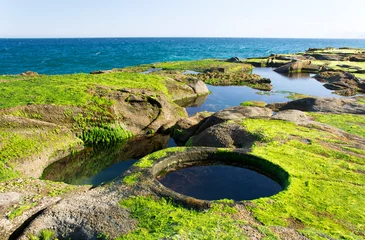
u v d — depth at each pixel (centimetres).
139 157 1908
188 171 1355
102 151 1975
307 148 1492
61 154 1803
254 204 1017
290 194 1082
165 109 2362
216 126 1833
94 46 16300
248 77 4459
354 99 2825
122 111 2177
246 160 1388
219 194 1156
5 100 1956
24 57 8462
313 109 2400
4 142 1584
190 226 900
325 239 862
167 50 12406
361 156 1423
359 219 962
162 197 1049
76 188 1200
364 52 7375
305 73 5319
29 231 908
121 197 1052
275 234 873
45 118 1872
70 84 2486
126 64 7031
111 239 870
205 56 9581
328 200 1057
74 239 912
